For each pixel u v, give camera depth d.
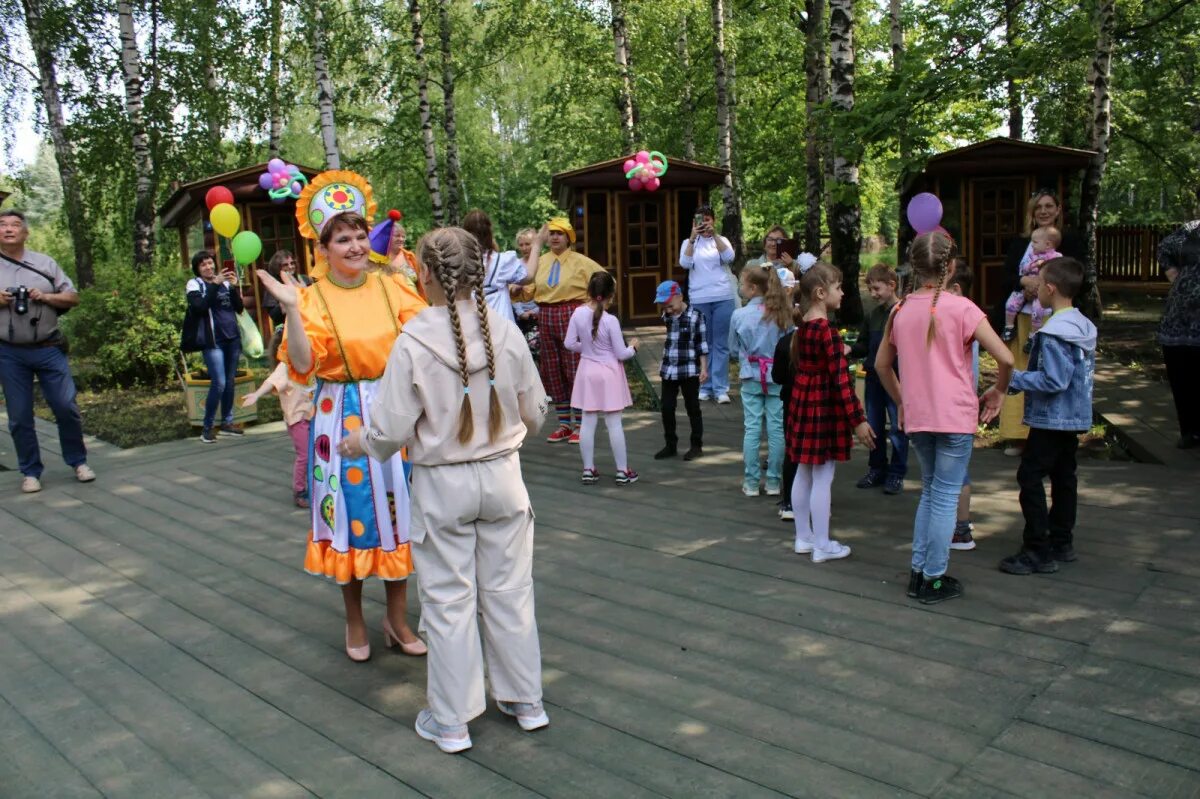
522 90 30.92
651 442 7.30
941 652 3.52
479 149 31.52
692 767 2.83
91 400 10.55
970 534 4.60
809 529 4.76
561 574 4.53
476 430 2.94
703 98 21.22
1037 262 5.50
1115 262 18.66
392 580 3.65
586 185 14.52
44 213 32.78
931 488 3.97
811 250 17.86
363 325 3.44
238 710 3.32
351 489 3.47
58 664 3.75
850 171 12.12
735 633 3.78
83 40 16.06
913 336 3.95
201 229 14.95
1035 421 4.17
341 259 3.41
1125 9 12.87
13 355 6.39
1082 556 4.41
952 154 13.31
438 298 2.96
